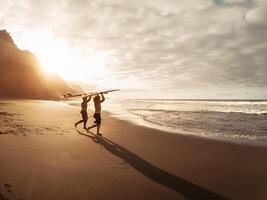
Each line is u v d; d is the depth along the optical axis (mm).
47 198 5332
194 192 5934
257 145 10773
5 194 5301
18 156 8047
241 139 12453
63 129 14117
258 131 15352
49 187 5859
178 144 10938
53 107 33562
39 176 6477
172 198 5609
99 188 5977
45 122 16891
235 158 8727
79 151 9211
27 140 10500
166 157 8789
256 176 6984
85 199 5402
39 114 22734
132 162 8094
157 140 11805
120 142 11180
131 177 6758
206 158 8695
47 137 11453
